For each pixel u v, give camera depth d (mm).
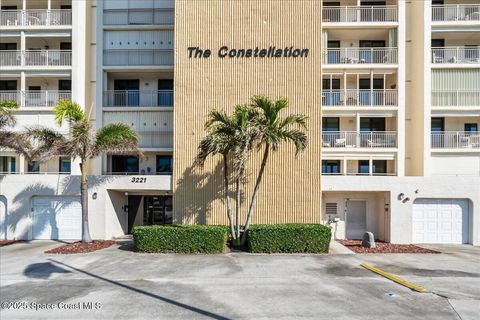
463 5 21281
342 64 21172
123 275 11438
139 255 14750
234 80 18859
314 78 18734
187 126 18828
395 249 16312
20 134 17641
